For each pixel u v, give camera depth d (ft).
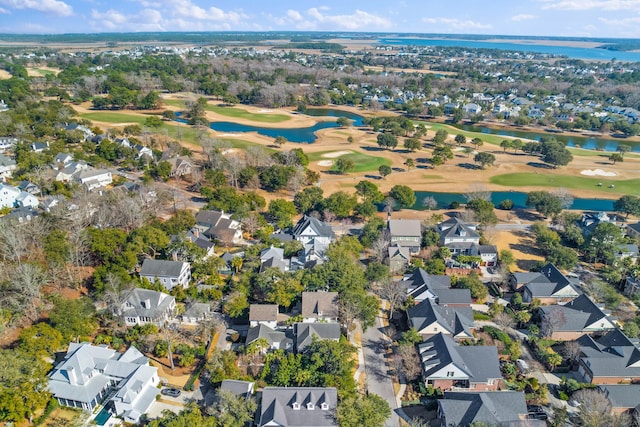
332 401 216.95
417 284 327.26
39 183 477.77
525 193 592.19
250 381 235.61
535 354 275.80
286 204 456.86
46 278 297.74
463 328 280.31
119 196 427.33
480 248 384.27
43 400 214.48
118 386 228.22
